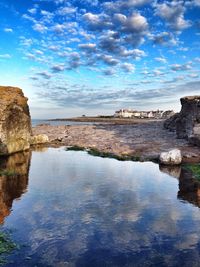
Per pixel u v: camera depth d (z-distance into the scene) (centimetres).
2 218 1524
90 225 1454
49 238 1305
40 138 5022
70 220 1512
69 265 1098
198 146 3788
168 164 3067
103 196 1938
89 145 4544
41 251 1189
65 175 2559
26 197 1891
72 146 4638
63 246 1236
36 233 1352
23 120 3956
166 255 1180
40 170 2769
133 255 1177
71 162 3228
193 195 1983
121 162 3262
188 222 1509
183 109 4456
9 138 3622
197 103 4031
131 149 3944
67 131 6300
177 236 1347
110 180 2392
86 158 3519
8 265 1083
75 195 1947
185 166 2992
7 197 1886
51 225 1445
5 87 3994
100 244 1259
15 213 1599
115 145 4303
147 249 1225
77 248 1223
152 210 1680
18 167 2903
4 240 1270
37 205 1736
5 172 2642
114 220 1520
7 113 3531
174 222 1507
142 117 15362
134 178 2480
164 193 2028
